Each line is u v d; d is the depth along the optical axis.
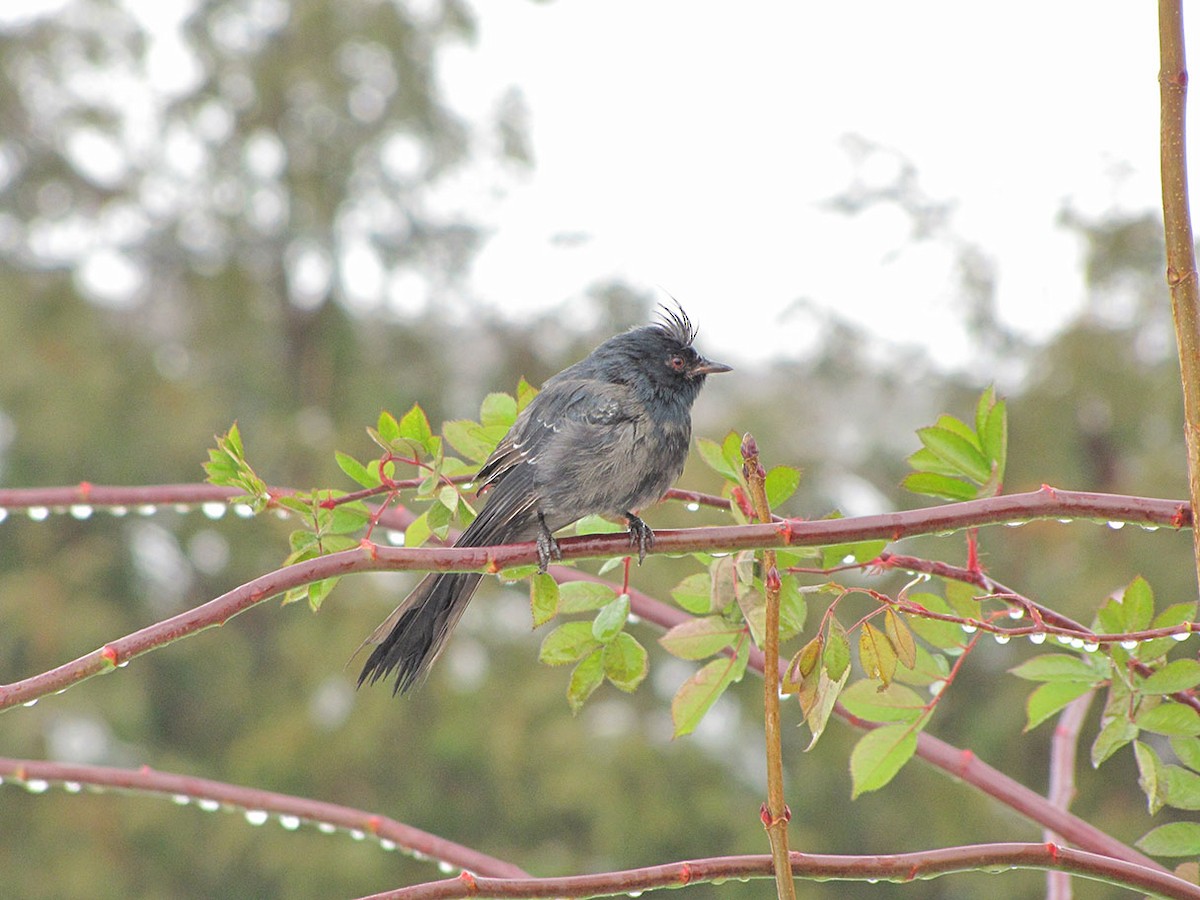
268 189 21.86
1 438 19.58
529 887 3.99
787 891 3.79
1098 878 3.97
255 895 18.34
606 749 17.95
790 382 19.67
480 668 19.08
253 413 21.23
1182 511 3.97
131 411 20.05
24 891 17.67
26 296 20.30
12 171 21.61
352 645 19.22
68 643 18.72
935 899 17.39
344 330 21.80
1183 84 3.88
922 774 17.28
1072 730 5.38
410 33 21.86
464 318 22.20
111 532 19.81
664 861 17.62
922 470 4.64
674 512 16.23
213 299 21.58
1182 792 4.28
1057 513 4.02
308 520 4.66
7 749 18.20
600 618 4.53
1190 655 7.20
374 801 18.52
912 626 4.49
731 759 18.50
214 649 19.59
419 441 4.70
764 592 4.39
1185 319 3.88
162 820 18.19
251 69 21.70
